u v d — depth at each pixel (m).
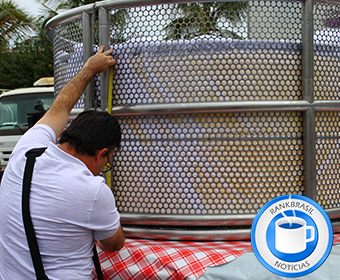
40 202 1.31
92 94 1.80
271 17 1.66
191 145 1.66
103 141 1.40
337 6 1.77
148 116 1.71
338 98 1.79
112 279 1.56
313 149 1.65
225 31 1.64
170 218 1.66
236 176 1.64
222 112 1.62
